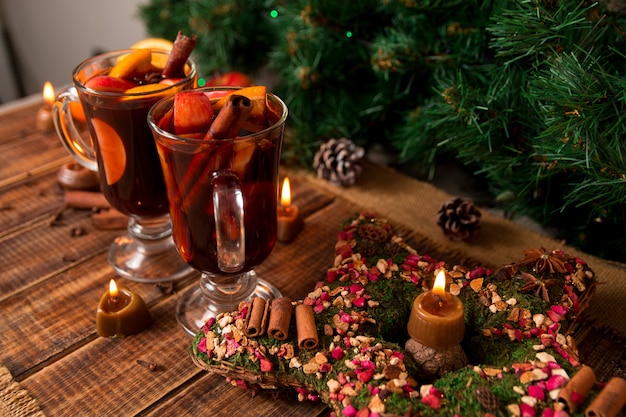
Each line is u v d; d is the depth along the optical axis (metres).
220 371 0.51
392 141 0.77
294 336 0.51
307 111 0.79
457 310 0.50
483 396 0.46
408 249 0.59
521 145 0.64
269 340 0.51
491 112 0.62
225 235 0.49
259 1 0.84
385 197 0.71
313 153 0.76
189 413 0.51
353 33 0.73
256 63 0.89
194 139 0.48
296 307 0.53
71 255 0.64
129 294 0.57
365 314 0.53
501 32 0.58
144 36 1.04
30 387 0.52
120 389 0.52
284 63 0.79
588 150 0.56
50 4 1.17
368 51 0.75
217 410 0.51
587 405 0.45
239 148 0.49
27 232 0.66
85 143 0.62
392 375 0.48
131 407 0.51
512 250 0.64
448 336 0.49
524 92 0.60
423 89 0.73
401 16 0.69
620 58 0.59
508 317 0.53
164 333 0.56
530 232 0.66
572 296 0.54
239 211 0.48
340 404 0.48
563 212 0.67
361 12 0.72
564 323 0.53
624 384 0.46
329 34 0.74
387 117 0.78
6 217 0.67
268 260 0.63
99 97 0.54
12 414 0.50
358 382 0.48
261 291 0.60
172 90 0.55
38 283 0.61
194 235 0.52
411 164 0.82
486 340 0.52
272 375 0.50
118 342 0.56
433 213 0.69
